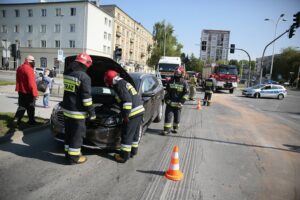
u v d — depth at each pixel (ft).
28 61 20.34
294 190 13.35
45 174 13.28
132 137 15.42
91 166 14.66
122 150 15.30
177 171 13.87
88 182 12.70
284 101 73.77
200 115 35.94
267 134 26.35
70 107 13.88
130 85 15.15
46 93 31.22
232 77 84.07
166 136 22.56
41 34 159.33
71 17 150.41
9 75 99.14
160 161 16.16
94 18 153.69
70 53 152.87
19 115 20.48
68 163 14.83
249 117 37.14
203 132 25.14
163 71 72.79
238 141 22.62
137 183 12.94
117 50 48.98
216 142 21.71
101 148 15.70
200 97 64.13
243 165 16.57
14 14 163.84
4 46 43.42
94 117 14.16
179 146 19.77
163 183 13.16
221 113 39.19
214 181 13.84
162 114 31.27
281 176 15.14
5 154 15.66
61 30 153.48
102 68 17.43
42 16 157.58
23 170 13.58
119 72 16.17
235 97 74.95
